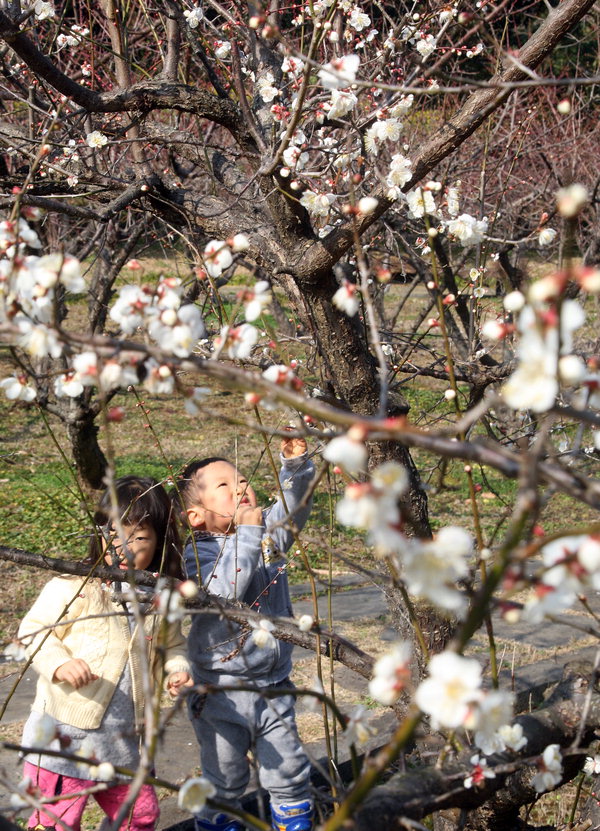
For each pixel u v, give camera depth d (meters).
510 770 1.61
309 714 3.96
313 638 2.43
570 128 9.87
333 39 3.42
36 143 3.27
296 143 2.88
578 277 0.95
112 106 2.89
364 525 0.96
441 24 3.83
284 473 2.77
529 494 0.98
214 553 2.77
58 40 4.48
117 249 6.18
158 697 1.53
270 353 3.11
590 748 2.21
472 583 1.77
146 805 2.59
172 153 4.14
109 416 1.44
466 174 7.29
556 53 11.17
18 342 1.35
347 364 2.67
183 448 9.50
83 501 2.49
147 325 1.43
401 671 1.11
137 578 2.40
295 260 2.67
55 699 2.56
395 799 1.56
